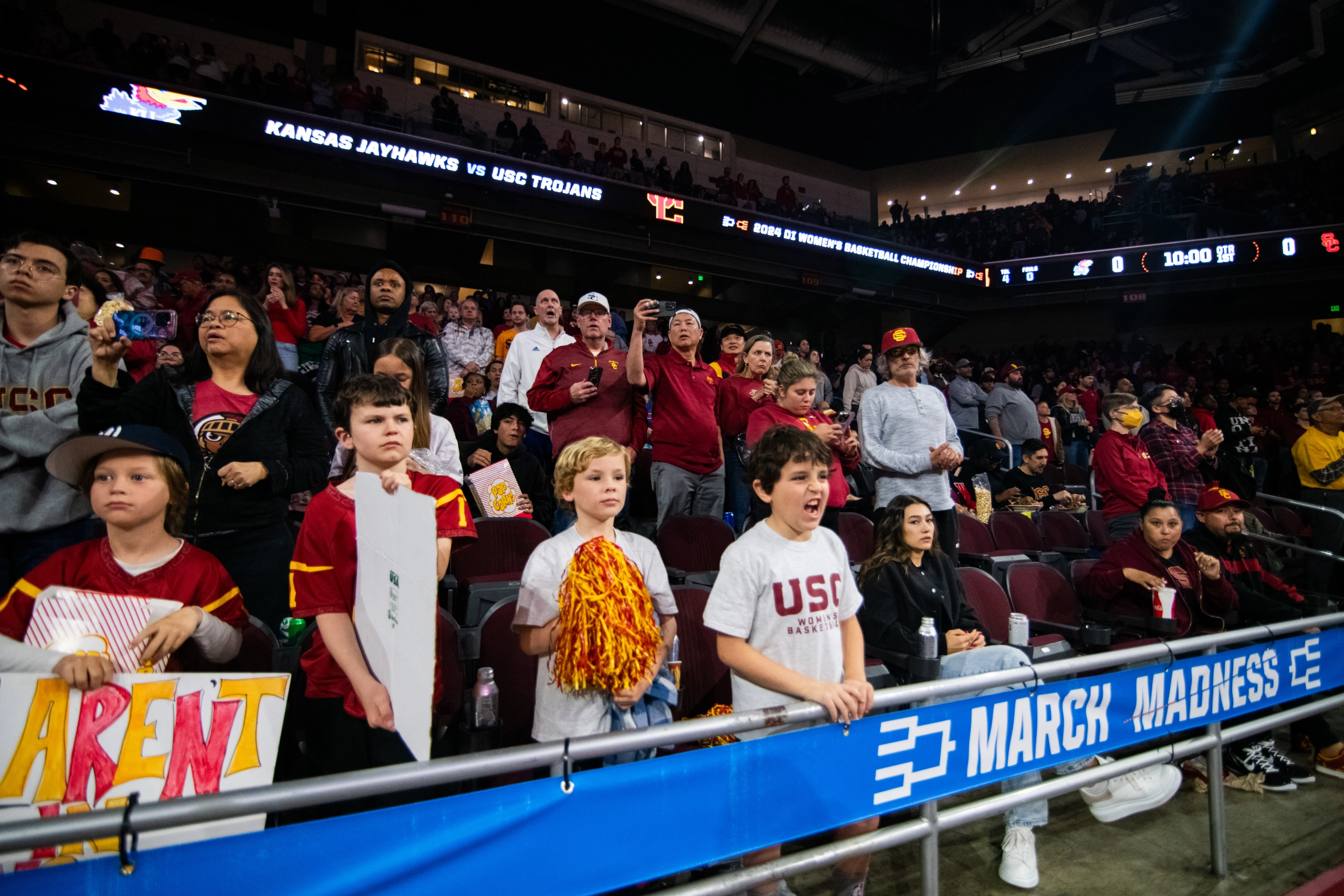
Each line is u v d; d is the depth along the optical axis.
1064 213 18.50
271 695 1.38
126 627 1.46
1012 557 4.43
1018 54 15.77
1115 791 2.51
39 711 1.23
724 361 5.32
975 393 8.49
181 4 13.20
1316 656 2.66
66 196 11.54
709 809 1.36
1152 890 2.19
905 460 3.50
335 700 1.63
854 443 3.48
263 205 10.98
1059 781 1.93
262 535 2.22
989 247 18.73
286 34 14.12
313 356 4.43
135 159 9.58
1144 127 19.36
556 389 3.72
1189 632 3.21
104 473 1.56
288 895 1.02
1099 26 15.41
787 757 1.46
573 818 1.23
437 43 15.55
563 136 16.69
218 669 1.81
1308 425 7.18
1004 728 1.80
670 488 3.81
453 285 14.04
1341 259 15.04
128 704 1.28
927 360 4.30
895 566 2.77
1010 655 2.44
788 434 1.88
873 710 1.73
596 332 3.79
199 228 11.64
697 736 1.35
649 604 1.72
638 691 1.65
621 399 3.71
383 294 3.26
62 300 2.30
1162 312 17.53
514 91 16.73
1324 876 2.29
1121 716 2.04
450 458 2.91
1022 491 6.00
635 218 13.48
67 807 1.21
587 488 1.83
